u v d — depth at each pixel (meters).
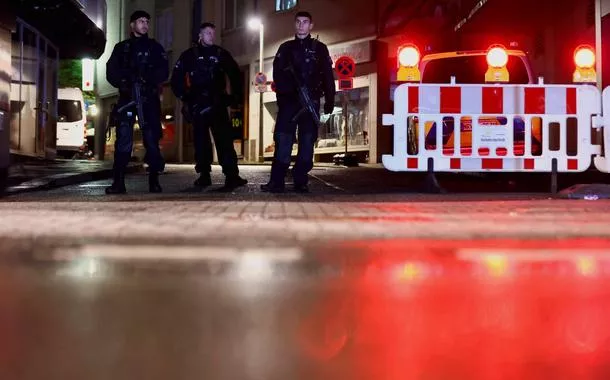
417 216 6.09
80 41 18.05
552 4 18.53
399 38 26.05
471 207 6.90
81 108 29.41
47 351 2.35
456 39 22.06
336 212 6.39
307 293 3.22
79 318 2.77
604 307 2.99
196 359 2.26
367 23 27.19
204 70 9.56
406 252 4.30
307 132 8.95
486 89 8.80
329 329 2.62
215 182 11.57
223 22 34.50
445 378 2.10
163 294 3.19
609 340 2.51
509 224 5.55
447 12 22.22
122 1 39.78
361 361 2.25
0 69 11.38
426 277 3.59
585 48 9.00
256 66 32.53
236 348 2.38
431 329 2.63
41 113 17.05
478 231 5.15
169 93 36.41
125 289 3.28
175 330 2.60
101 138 41.03
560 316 2.84
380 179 13.23
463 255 4.21
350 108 28.42
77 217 5.92
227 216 6.03
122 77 8.98
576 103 8.80
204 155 10.08
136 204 7.19
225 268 3.79
